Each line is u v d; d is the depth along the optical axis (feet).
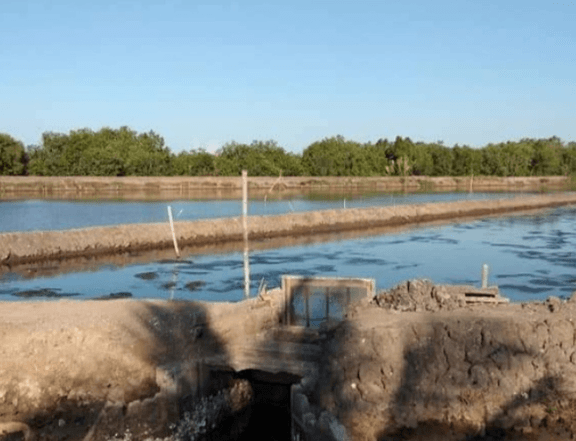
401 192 342.44
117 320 54.24
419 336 45.88
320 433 45.16
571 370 44.32
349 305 55.98
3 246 115.03
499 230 181.47
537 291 95.35
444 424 44.21
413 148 450.71
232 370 51.75
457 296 53.16
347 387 45.44
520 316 47.26
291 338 56.70
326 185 367.04
